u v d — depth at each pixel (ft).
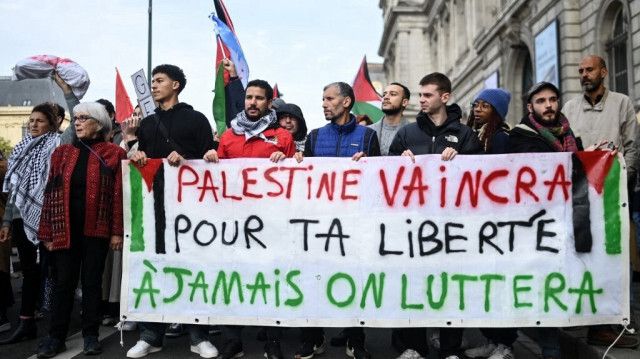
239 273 12.67
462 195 12.21
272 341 12.73
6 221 14.74
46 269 15.53
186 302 12.75
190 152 13.64
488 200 12.15
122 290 12.92
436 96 12.69
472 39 94.32
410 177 12.37
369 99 28.76
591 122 14.21
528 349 14.43
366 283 12.28
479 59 83.66
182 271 12.84
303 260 12.50
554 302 11.84
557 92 12.52
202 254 12.83
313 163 12.67
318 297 12.37
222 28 18.29
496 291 11.98
